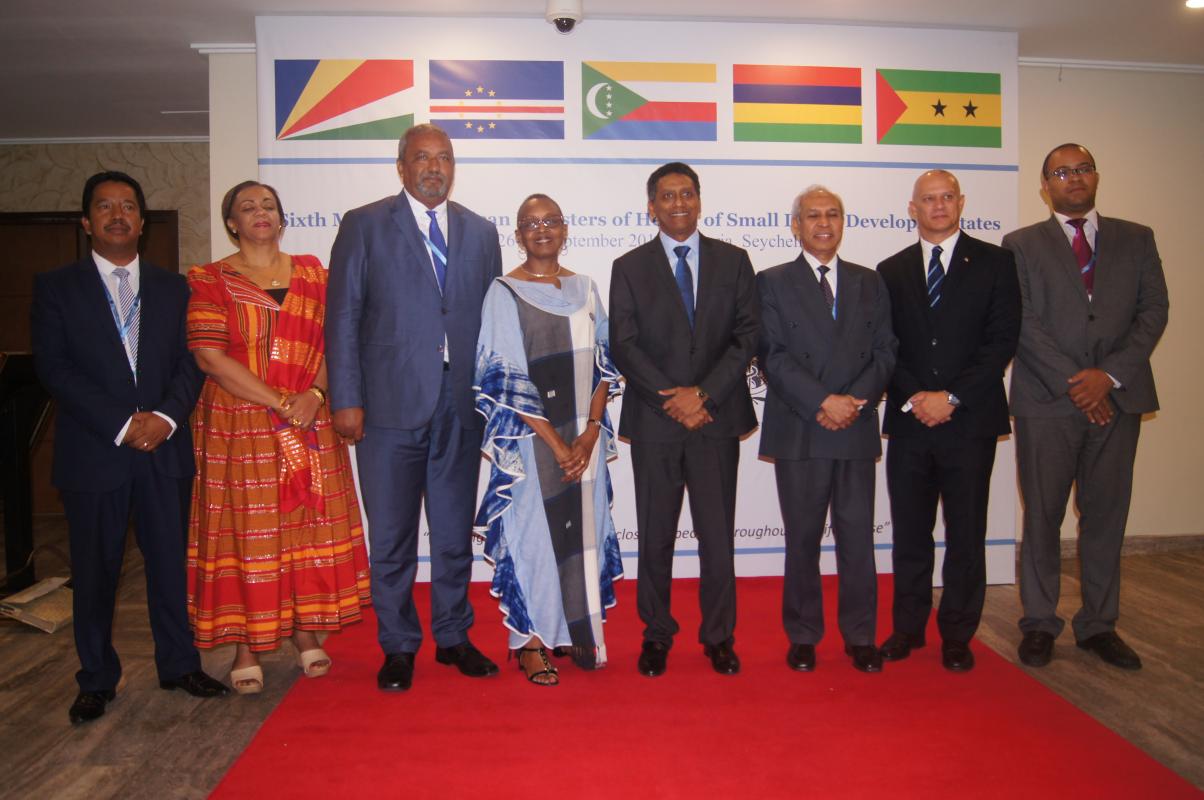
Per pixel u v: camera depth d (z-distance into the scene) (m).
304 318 2.86
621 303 2.92
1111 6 3.97
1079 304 3.07
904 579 3.06
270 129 3.97
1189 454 4.90
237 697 2.79
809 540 2.94
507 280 2.87
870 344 2.93
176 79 4.98
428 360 2.82
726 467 2.91
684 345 2.88
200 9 3.92
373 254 2.83
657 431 2.88
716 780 2.18
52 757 2.38
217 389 2.81
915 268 3.02
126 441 2.62
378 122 4.00
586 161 4.06
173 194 6.46
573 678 2.89
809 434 2.90
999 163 4.25
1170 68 4.77
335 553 2.91
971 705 2.64
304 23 3.98
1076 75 4.74
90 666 2.68
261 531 2.76
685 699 2.70
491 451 2.81
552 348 2.85
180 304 2.79
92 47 4.44
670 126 4.08
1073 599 3.88
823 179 4.16
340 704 2.69
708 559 2.93
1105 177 4.80
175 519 2.78
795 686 2.79
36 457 6.50
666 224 2.93
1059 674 2.94
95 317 2.66
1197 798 2.10
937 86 4.21
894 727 2.49
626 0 3.85
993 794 2.11
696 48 4.09
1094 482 3.11
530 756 2.32
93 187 2.68
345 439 2.84
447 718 2.57
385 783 2.18
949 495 2.97
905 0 3.87
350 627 3.53
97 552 2.67
